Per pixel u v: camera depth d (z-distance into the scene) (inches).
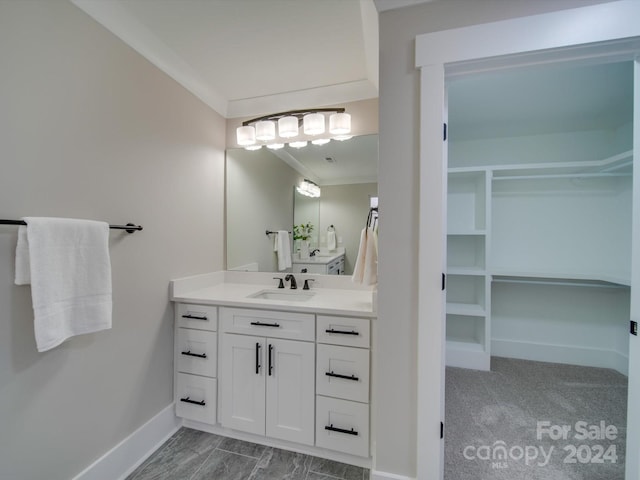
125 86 56.1
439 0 45.9
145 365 61.2
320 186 83.6
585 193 102.4
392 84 48.4
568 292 104.7
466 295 114.0
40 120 42.5
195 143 76.7
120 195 55.3
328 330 58.8
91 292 46.2
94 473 50.1
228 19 54.8
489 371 98.3
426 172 46.5
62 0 45.1
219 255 87.9
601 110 87.0
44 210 43.1
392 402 49.6
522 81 71.6
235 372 65.0
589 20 40.1
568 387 87.6
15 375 40.1
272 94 83.7
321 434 59.1
